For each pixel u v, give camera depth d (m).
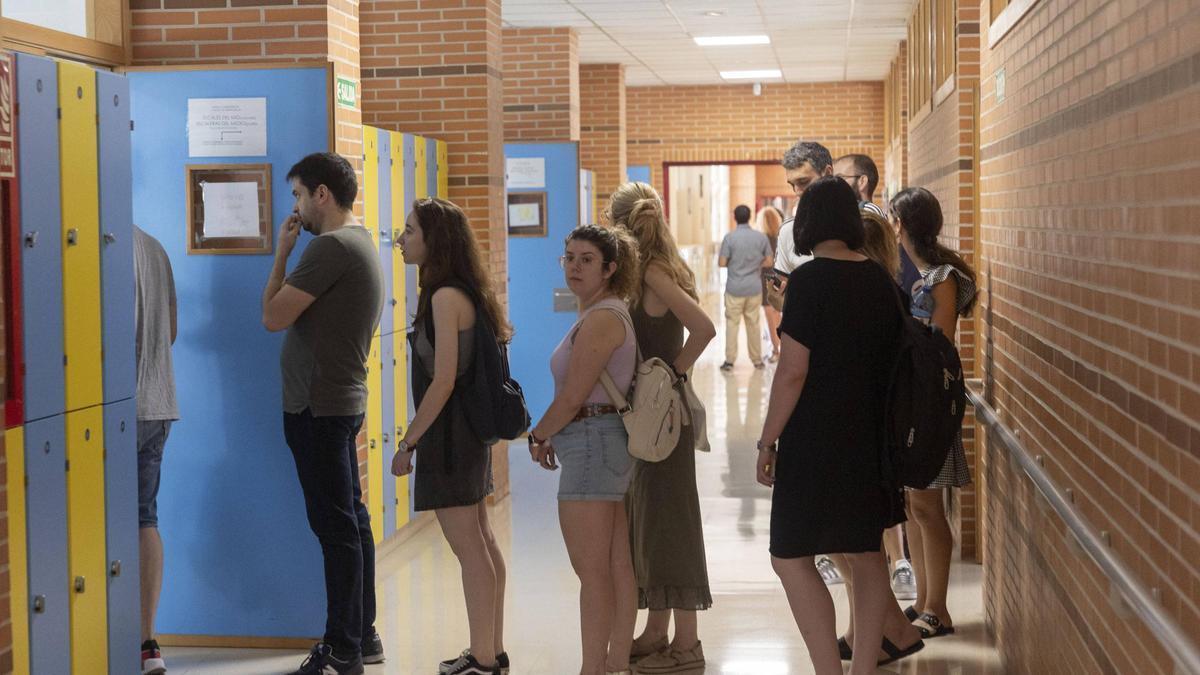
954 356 4.02
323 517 4.72
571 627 5.53
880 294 3.84
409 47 8.34
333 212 4.73
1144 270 2.57
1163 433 2.41
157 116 5.22
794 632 5.43
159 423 4.76
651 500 4.88
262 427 5.25
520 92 13.12
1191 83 2.21
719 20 13.11
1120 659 2.88
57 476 3.59
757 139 20.75
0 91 3.29
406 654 5.16
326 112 5.16
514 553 6.90
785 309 3.83
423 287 4.39
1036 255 4.03
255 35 5.64
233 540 5.30
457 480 4.38
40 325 3.49
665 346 4.73
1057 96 3.63
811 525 3.76
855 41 15.12
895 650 4.79
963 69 6.84
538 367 10.58
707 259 37.38
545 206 10.48
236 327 5.23
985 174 5.47
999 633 5.01
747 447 10.00
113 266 3.90
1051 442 3.73
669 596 4.88
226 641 5.34
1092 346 3.11
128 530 4.01
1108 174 2.93
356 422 4.77
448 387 4.27
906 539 6.43
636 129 21.02
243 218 5.20
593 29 13.40
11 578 3.37
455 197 8.34
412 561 6.79
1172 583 2.35
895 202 5.14
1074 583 3.45
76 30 5.30
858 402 3.77
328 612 4.78
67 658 3.66
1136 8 2.65
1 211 3.30
